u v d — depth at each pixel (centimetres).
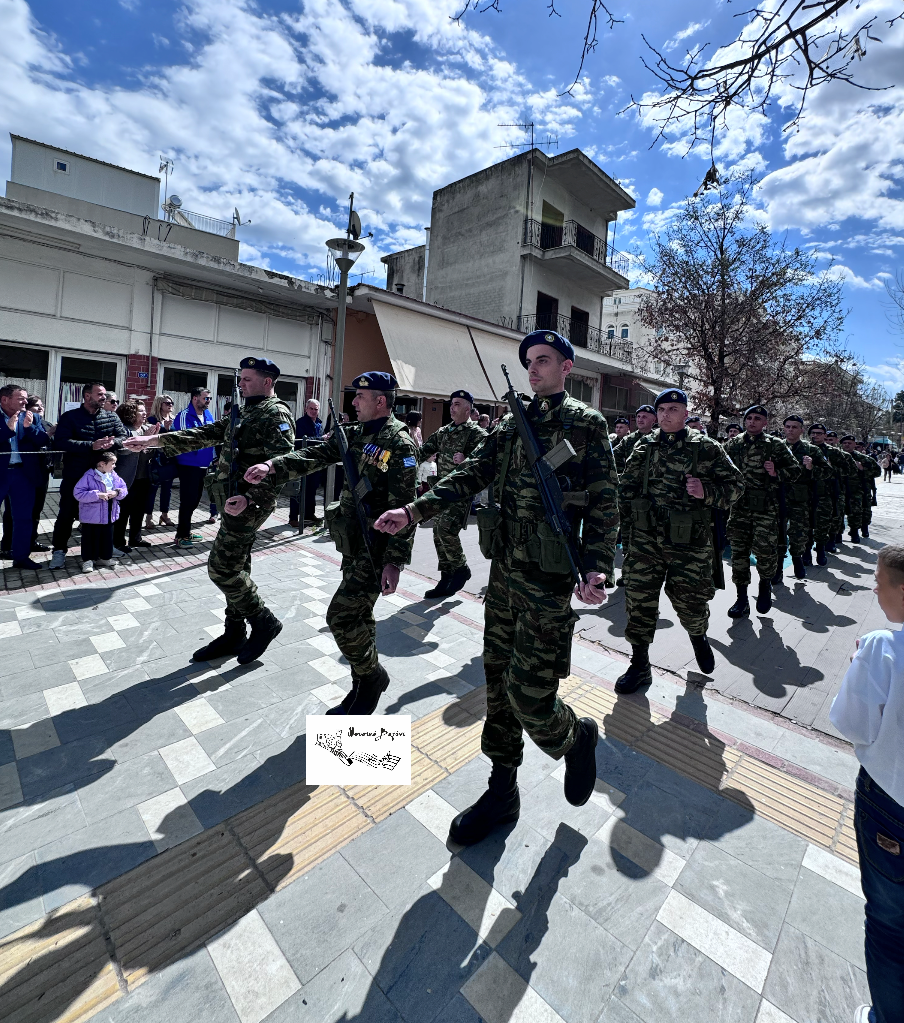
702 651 358
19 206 729
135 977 157
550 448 207
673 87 235
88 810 221
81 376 887
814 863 212
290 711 298
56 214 756
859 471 941
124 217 1321
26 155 1374
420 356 1191
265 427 332
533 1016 151
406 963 164
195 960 162
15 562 521
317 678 336
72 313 855
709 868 207
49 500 834
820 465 704
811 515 691
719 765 273
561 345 212
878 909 137
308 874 195
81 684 319
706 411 1385
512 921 180
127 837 208
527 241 1861
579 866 204
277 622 357
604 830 224
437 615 466
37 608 430
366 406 279
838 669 397
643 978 163
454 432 557
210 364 1020
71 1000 150
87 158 1441
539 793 246
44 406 855
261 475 270
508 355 1432
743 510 501
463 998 155
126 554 591
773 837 225
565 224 2002
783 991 161
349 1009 151
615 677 370
